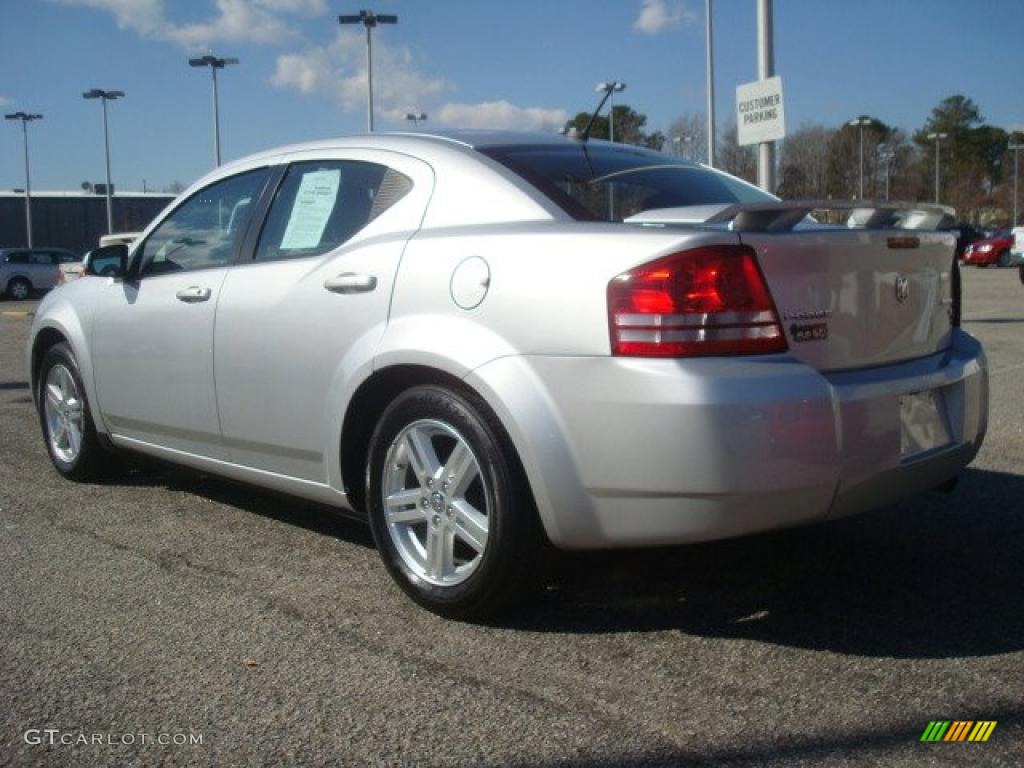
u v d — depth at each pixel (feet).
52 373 18.13
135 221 162.61
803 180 187.93
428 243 11.75
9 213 158.71
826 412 10.02
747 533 10.02
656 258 9.91
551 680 10.13
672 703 9.62
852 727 9.10
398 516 11.96
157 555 14.02
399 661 10.61
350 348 12.16
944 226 12.72
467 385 10.99
